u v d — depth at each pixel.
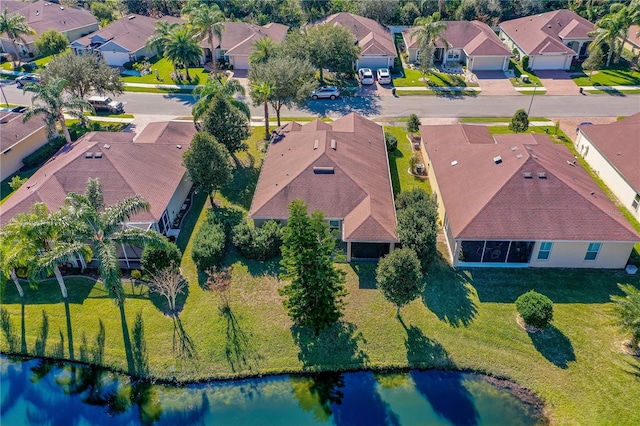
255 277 31.72
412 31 69.88
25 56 75.56
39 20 80.94
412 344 27.03
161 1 94.38
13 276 30.12
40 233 26.28
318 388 25.31
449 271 31.72
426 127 45.22
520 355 26.22
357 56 61.78
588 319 28.02
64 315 29.17
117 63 71.19
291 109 56.12
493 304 29.20
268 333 27.88
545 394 24.38
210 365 26.23
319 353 26.77
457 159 38.16
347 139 40.31
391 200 35.25
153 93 61.38
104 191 34.62
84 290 30.86
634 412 23.25
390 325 28.12
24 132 45.97
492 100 57.28
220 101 40.38
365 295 30.14
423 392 24.94
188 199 39.75
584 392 24.30
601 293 29.75
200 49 64.81
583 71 65.00
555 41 65.56
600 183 40.69
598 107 54.53
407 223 31.25
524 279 30.94
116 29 74.19
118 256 33.75
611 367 25.38
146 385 25.61
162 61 72.19
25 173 44.50
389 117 53.69
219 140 40.69
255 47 58.06
